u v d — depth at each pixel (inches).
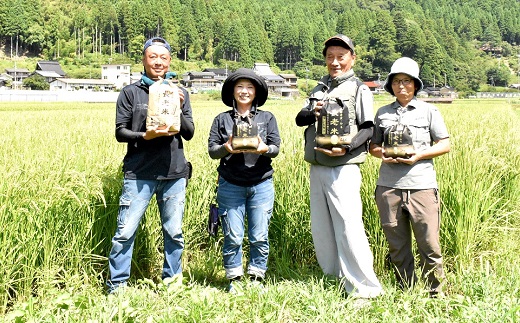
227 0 7475.4
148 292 154.5
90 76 4758.9
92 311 134.0
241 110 180.4
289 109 1010.1
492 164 240.7
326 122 161.6
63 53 5639.8
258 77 175.2
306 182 220.1
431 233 167.6
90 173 193.3
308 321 141.9
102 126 450.3
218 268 206.7
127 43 5885.8
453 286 179.2
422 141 167.5
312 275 188.2
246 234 216.1
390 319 141.4
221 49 6013.8
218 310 142.9
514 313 137.3
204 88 4554.6
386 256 202.4
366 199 208.7
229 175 175.0
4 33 5506.9
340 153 162.1
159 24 5994.1
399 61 169.5
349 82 171.5
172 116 159.9
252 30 6284.5
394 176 170.2
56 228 175.8
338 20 7381.9
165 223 177.9
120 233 171.2
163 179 172.2
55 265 175.6
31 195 175.5
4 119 611.8
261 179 175.8
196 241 225.9
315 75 5959.6
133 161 171.5
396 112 173.2
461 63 6186.0
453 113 802.8
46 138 306.2
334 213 172.6
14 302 167.5
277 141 179.8
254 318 140.6
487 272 170.2
